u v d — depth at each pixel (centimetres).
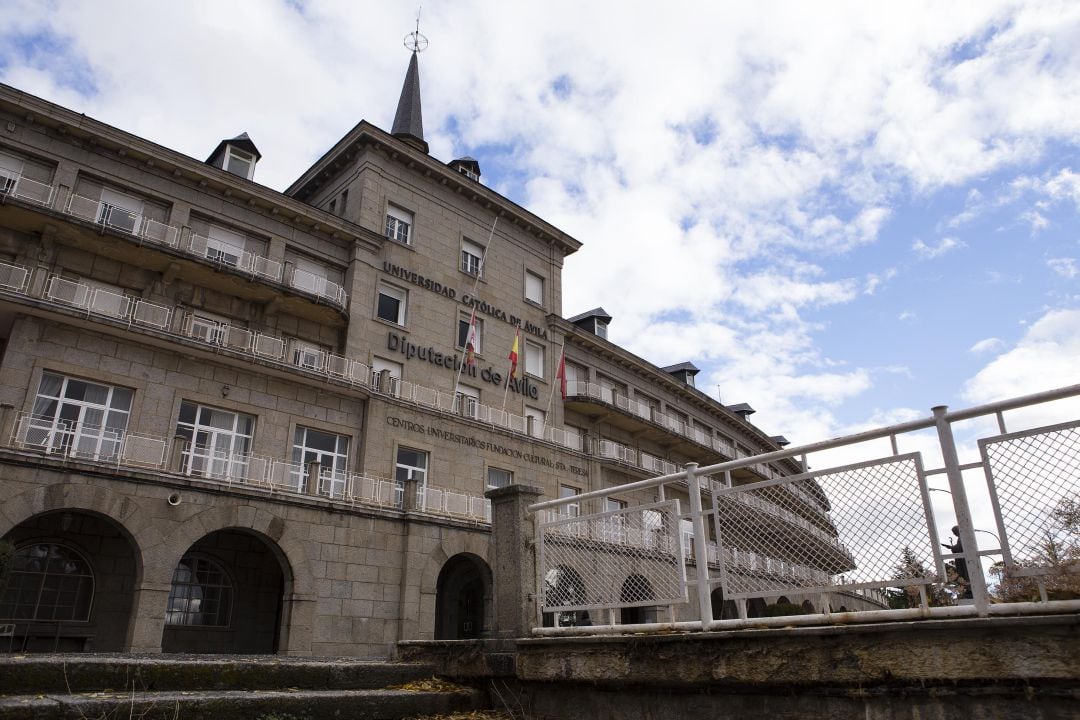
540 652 657
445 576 2848
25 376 2027
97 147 2408
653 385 4550
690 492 623
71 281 2261
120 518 1952
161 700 489
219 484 2139
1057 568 425
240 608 2389
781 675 495
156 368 2275
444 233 3369
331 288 2841
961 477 471
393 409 2800
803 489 550
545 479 3312
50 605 2025
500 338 3462
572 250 3984
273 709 539
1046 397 449
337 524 2383
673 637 559
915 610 466
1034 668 403
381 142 3170
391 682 691
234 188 2656
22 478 1834
